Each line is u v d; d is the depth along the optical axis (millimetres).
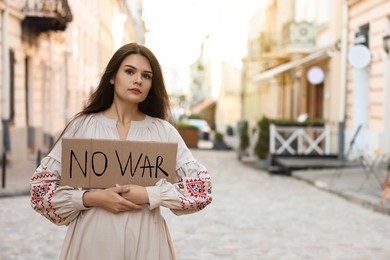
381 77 16469
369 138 17109
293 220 9609
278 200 12008
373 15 17234
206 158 26516
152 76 3018
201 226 9016
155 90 3068
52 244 7641
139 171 2863
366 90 18875
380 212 10328
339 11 20922
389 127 16219
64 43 26953
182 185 2875
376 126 16750
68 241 2857
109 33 50250
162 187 2834
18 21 18797
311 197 12461
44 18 19359
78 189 2848
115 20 56000
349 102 19391
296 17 26172
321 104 24312
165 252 2914
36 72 21766
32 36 20672
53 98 24547
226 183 15398
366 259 6957
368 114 17859
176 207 2842
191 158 3035
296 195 12805
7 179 13914
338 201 11820
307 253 7246
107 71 2969
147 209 2859
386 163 15305
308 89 25953
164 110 3154
